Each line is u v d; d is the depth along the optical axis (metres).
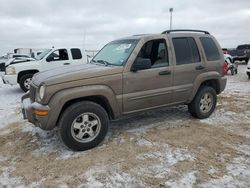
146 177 3.42
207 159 3.88
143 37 4.78
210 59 5.60
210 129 5.11
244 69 20.17
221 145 4.37
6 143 4.70
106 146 4.37
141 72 4.59
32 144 4.58
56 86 3.91
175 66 5.02
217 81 5.81
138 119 5.74
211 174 3.46
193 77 5.30
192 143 4.45
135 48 4.60
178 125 5.34
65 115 3.99
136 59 4.56
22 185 3.34
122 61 4.56
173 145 4.37
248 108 6.68
